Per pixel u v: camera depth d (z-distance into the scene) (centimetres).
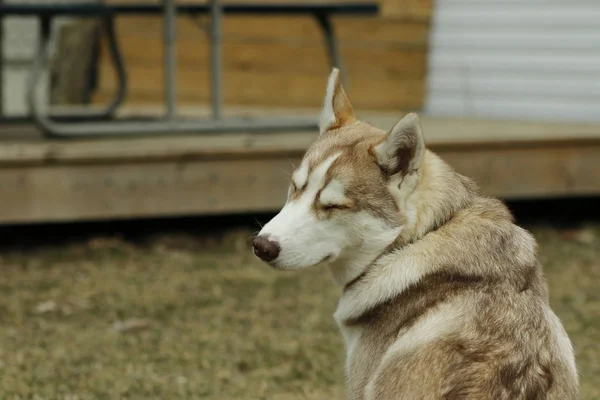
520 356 430
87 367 698
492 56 1378
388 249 493
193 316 820
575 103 1309
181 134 1092
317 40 1492
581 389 669
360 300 491
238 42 1561
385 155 484
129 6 1170
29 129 1204
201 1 1487
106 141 1028
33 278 897
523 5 1345
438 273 470
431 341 442
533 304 454
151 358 722
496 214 489
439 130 1130
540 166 1060
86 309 827
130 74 1625
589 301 879
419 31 1433
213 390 664
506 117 1372
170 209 965
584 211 1205
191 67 1593
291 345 758
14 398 629
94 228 1071
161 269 939
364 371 479
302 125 1123
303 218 489
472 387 418
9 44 1923
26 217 916
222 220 1116
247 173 984
